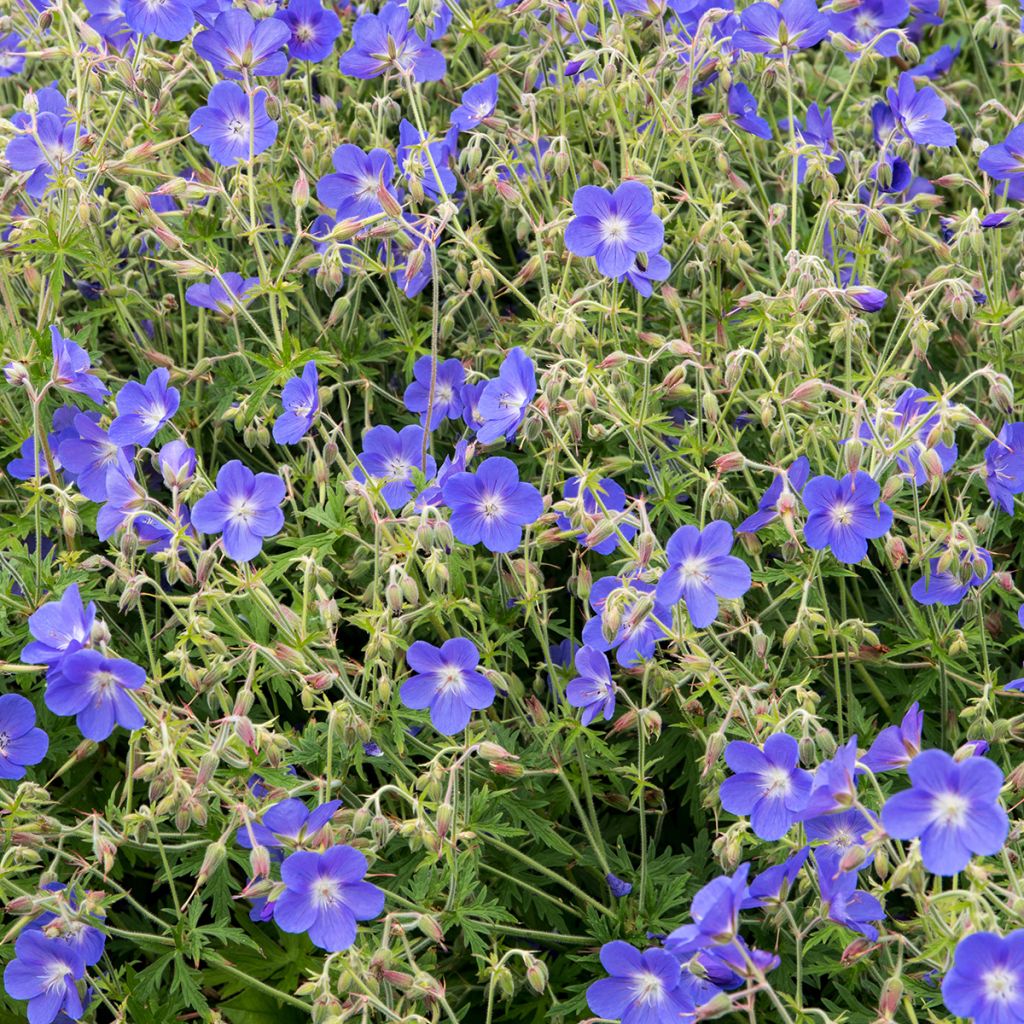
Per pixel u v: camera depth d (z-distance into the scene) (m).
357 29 1.55
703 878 1.46
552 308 1.51
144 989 1.41
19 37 1.69
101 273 1.56
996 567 1.55
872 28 1.73
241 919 1.47
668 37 1.58
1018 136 1.53
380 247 1.57
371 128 1.65
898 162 1.57
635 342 1.54
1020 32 1.64
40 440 1.49
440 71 1.59
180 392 1.57
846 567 1.47
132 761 1.39
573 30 1.56
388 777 1.48
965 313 1.45
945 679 1.46
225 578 1.41
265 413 1.54
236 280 1.56
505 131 1.57
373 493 1.44
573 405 1.42
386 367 1.65
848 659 1.45
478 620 1.48
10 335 1.53
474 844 1.41
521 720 1.46
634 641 1.41
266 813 1.33
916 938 1.38
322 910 1.32
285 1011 1.46
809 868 1.36
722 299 1.57
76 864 1.42
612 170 1.62
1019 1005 1.24
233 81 1.55
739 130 1.62
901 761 1.30
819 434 1.46
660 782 1.52
